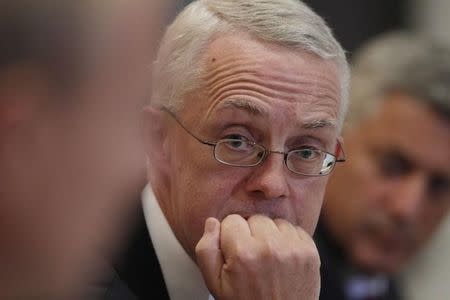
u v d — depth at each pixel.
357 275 9.84
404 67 9.51
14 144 1.92
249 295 5.17
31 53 1.84
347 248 9.79
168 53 5.51
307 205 5.50
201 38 5.37
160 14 1.96
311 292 5.28
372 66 9.77
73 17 1.84
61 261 2.02
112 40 1.90
